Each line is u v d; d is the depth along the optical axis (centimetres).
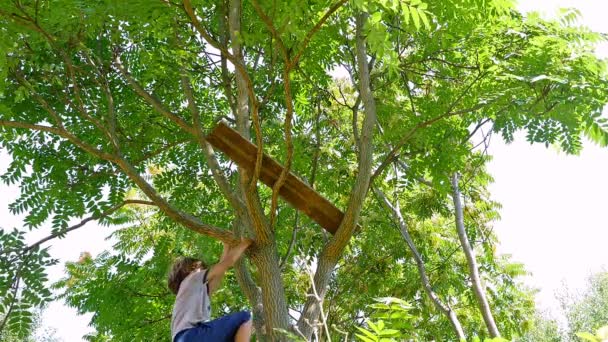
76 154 835
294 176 620
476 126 816
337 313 1210
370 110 717
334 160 995
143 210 1188
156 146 891
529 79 646
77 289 1005
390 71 429
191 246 1052
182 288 459
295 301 1228
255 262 661
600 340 211
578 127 700
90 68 788
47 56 689
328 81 866
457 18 709
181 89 872
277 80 838
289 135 550
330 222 658
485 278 1360
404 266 1321
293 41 670
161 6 539
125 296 938
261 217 650
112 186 814
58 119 659
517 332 1374
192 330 434
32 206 795
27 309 626
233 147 595
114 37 616
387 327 274
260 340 650
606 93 664
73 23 584
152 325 947
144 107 862
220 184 713
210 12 762
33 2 560
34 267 632
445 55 820
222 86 841
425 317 1306
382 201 1184
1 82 616
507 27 759
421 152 824
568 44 739
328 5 600
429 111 826
